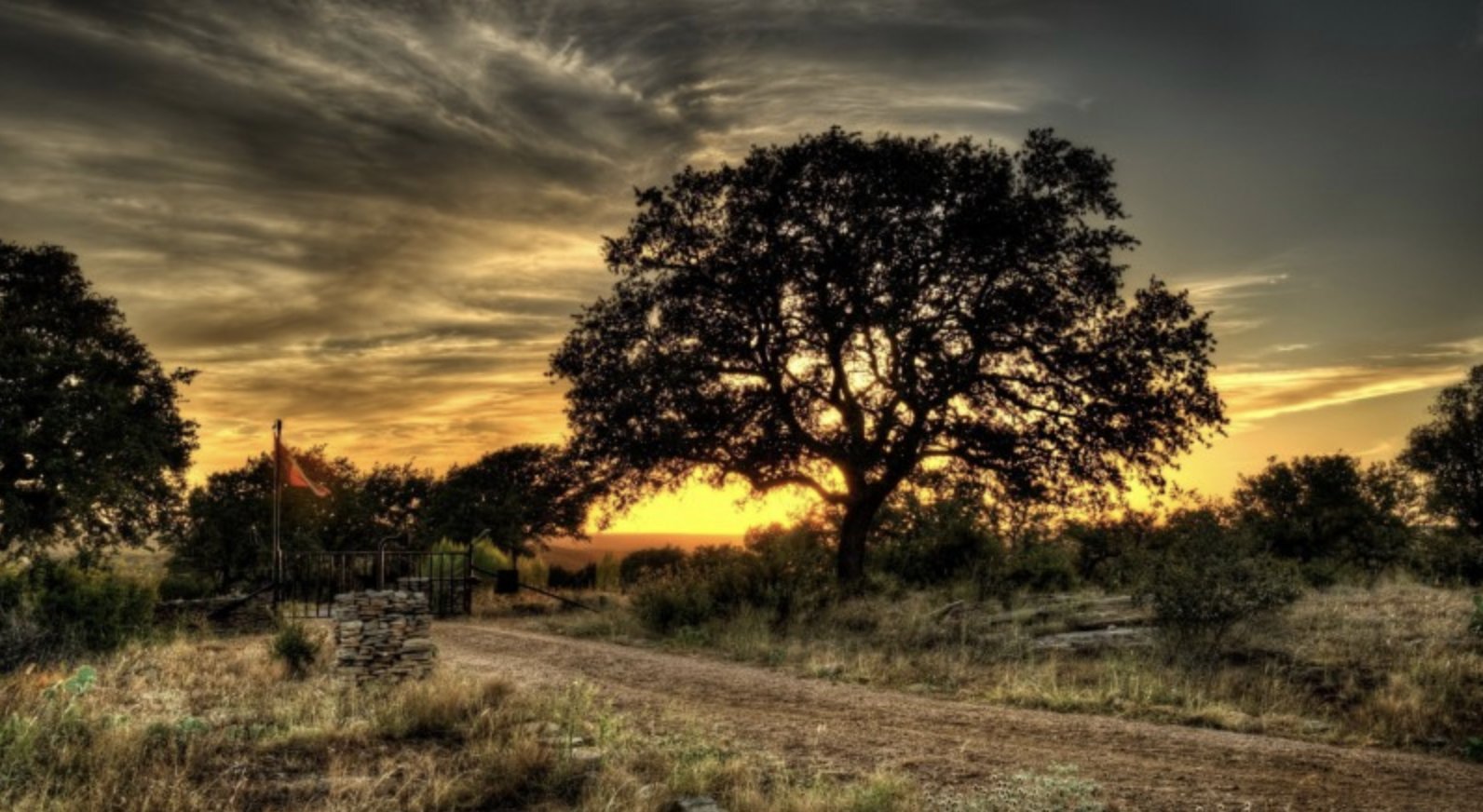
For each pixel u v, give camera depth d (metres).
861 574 23.92
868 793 6.96
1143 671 12.34
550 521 52.97
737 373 24.22
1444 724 9.30
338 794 6.93
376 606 12.52
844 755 8.59
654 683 13.05
